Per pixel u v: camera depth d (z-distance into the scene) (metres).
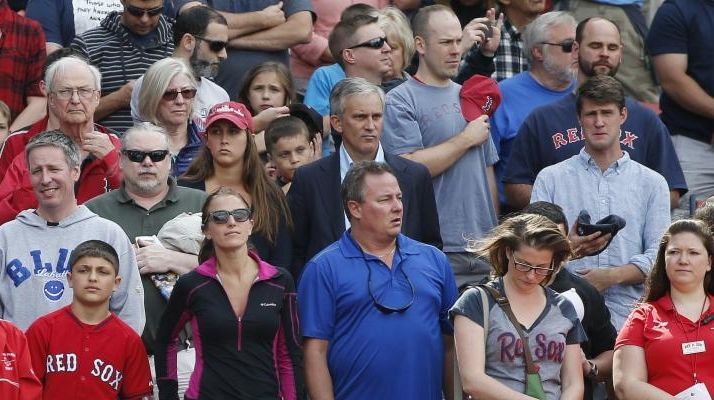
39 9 43.19
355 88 34.09
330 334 30.70
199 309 29.91
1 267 31.61
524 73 41.34
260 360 29.95
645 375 30.45
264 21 43.19
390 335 30.39
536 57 40.81
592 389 31.64
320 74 40.94
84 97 35.38
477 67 41.09
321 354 30.66
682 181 38.03
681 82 43.31
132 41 40.56
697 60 43.44
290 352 30.23
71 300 31.53
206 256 30.83
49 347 30.09
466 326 29.20
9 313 31.52
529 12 45.00
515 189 38.09
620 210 35.34
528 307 29.38
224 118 34.09
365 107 33.91
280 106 39.72
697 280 30.47
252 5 43.59
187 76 36.81
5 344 29.48
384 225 30.67
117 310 31.62
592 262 34.97
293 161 36.91
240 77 42.78
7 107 38.84
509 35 45.06
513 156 38.31
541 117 38.19
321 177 33.91
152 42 40.72
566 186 35.72
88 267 30.16
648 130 37.94
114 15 40.91
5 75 40.97
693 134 43.53
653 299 30.94
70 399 29.98
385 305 30.52
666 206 35.50
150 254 32.25
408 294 30.72
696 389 29.88
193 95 36.91
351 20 39.62
